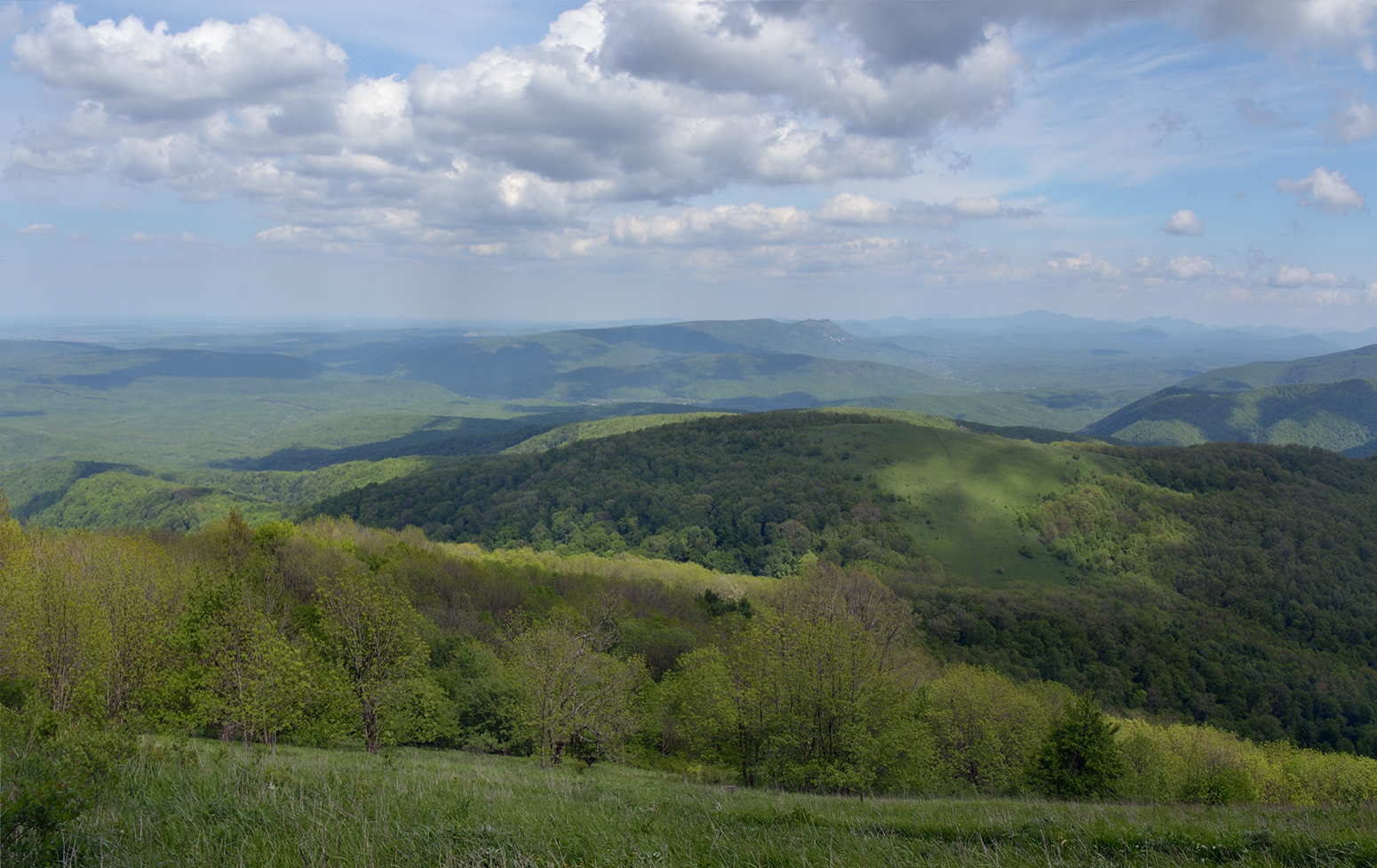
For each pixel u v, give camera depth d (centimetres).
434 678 4362
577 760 3850
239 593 3139
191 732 2839
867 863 820
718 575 13188
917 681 5859
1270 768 5950
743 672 3688
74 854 693
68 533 5094
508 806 1097
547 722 3700
